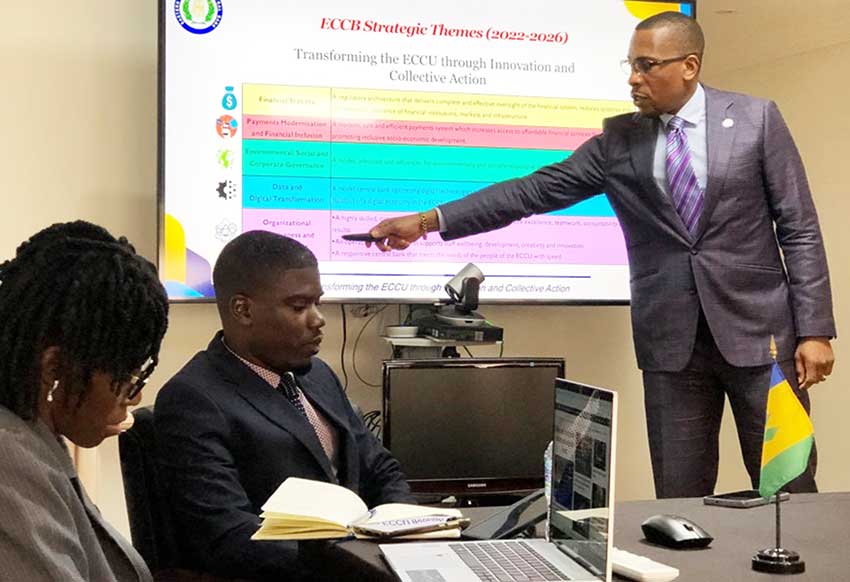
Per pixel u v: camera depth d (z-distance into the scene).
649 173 2.58
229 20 3.04
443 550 1.32
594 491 1.22
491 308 3.43
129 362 1.09
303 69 3.10
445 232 2.83
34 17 2.97
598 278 3.31
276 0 3.08
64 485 1.06
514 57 3.25
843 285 3.63
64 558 1.00
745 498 1.77
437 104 3.20
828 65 3.66
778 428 1.32
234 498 1.71
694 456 2.61
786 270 2.58
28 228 2.97
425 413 2.93
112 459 3.02
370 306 3.28
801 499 1.80
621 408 3.55
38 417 1.07
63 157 3.00
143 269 1.12
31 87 2.97
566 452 1.34
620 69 3.32
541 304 3.27
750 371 2.53
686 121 2.57
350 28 3.14
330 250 3.12
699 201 2.53
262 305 1.88
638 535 1.50
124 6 3.06
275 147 3.08
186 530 1.72
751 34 3.75
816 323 2.48
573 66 3.29
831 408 3.69
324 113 3.12
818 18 3.54
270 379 1.93
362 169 3.15
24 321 1.05
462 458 2.96
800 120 3.78
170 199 2.99
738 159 2.51
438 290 3.19
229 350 1.92
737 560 1.33
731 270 2.52
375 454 2.11
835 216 3.65
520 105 3.26
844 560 1.32
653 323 2.61
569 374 3.50
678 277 2.55
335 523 1.39
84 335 1.05
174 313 3.12
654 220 2.59
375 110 3.16
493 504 3.02
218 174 3.04
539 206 2.81
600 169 2.74
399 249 2.90
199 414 1.77
